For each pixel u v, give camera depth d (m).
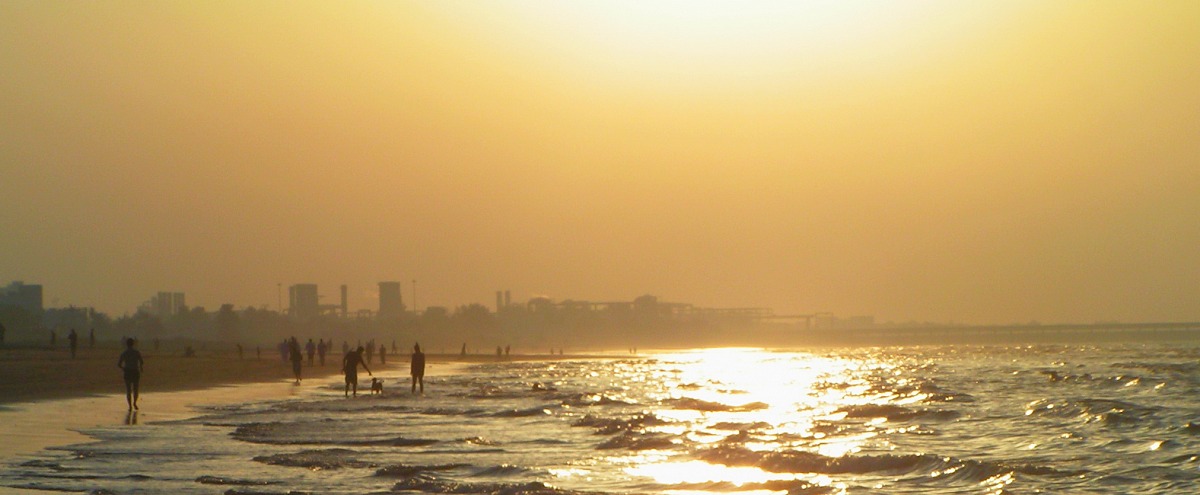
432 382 60.53
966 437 25.91
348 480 17.97
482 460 21.09
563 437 25.84
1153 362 94.31
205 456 20.84
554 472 19.23
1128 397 42.31
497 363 118.75
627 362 130.00
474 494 16.55
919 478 18.50
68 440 23.17
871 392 47.75
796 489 17.45
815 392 48.91
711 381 64.81
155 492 16.23
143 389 42.62
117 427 26.25
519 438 25.62
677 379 68.62
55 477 17.66
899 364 106.81
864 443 24.44
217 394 42.81
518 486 17.08
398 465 19.73
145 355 93.06
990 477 18.45
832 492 17.17
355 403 38.56
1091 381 56.72
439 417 32.00
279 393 44.69
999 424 29.45
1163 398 41.50
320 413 33.34
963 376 67.56
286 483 17.53
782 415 33.34
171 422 28.12
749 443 24.31
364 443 24.11
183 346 159.25
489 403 39.25
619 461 20.97
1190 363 89.69
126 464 19.44
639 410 35.97
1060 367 82.56
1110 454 22.17
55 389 40.91
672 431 27.42
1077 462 20.81
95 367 56.44
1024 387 51.59
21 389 40.53
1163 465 20.16
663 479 18.52
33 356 73.69
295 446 23.16
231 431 26.08
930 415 32.34
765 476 18.94
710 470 19.69
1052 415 32.16
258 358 97.25
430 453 22.22
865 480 18.47
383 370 83.31
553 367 102.19
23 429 25.33
